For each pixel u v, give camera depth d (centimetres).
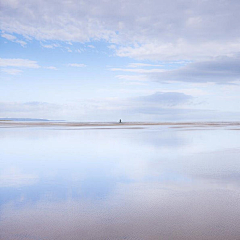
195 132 2752
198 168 840
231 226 392
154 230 379
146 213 448
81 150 1285
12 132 2702
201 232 371
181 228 385
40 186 628
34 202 507
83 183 658
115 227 390
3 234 368
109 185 638
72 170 819
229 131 2961
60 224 402
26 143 1587
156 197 539
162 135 2292
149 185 637
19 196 547
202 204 494
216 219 420
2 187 618
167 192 577
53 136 2141
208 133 2578
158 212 452
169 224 400
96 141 1723
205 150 1279
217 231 375
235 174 751
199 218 424
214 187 617
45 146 1444
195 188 609
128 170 816
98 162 960
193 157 1070
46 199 526
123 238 355
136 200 520
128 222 409
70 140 1788
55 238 356
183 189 600
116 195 554
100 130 3219
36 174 759
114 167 865
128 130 3222
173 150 1278
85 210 463
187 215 437
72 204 496
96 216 434
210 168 838
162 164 912
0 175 746
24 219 422
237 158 1036
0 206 484
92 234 368
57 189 602
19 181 678
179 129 3531
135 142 1650
